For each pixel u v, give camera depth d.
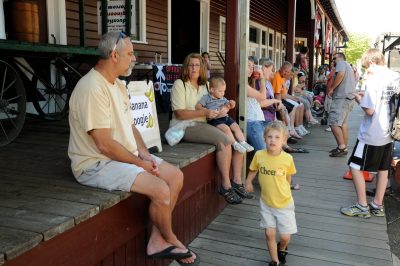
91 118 2.36
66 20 6.04
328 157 6.64
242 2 4.61
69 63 5.24
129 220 2.55
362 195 4.20
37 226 1.91
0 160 3.26
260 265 3.27
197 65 4.01
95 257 2.25
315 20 14.45
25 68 4.71
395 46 12.27
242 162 4.63
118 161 2.49
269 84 5.89
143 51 8.10
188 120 4.04
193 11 10.56
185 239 3.55
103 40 2.42
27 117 5.60
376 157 4.09
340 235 3.79
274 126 3.12
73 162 2.55
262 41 15.70
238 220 4.17
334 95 6.54
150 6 8.25
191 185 3.55
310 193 4.92
